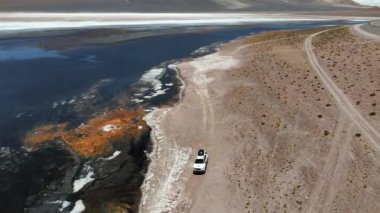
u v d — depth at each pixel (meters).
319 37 96.88
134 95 69.00
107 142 52.97
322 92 61.81
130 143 53.03
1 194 42.91
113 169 47.56
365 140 48.06
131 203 42.00
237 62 84.25
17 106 63.06
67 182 45.09
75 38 106.75
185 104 64.62
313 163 45.97
